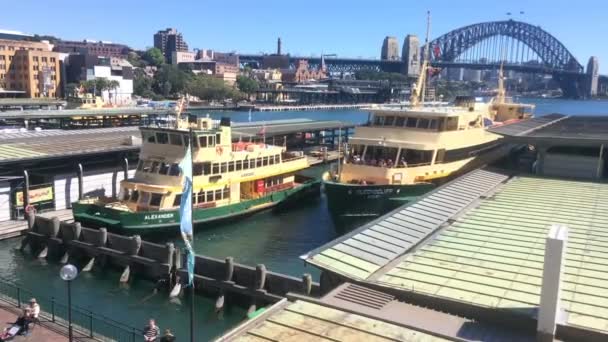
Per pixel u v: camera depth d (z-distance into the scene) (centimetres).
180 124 5209
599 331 1925
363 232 3091
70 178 5566
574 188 4434
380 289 2397
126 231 4588
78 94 18475
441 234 3189
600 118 7981
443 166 5306
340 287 2430
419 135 5238
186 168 2216
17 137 6919
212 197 5250
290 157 6669
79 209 4825
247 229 5481
